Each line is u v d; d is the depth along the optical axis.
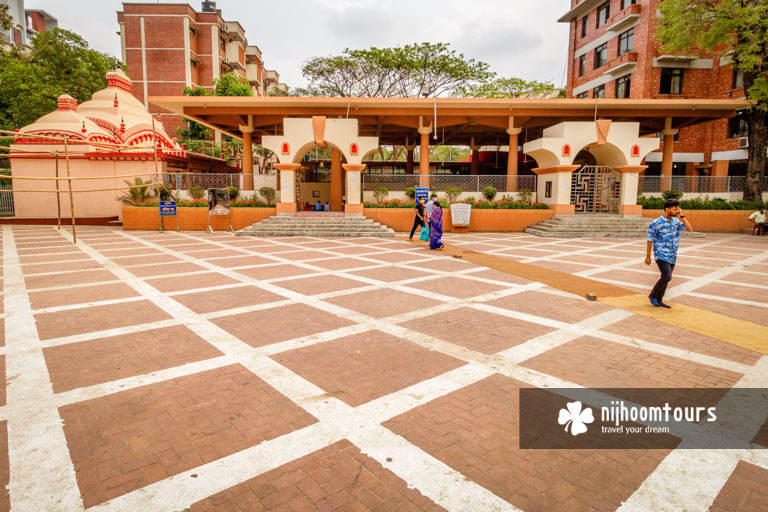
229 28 50.28
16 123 26.61
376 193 19.62
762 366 4.54
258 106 19.39
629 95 24.88
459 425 3.38
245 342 5.13
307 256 11.65
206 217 18.64
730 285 8.33
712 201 19.75
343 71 28.56
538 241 15.58
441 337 5.33
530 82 30.47
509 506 2.52
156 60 44.31
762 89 17.34
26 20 57.97
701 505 2.54
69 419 3.44
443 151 47.72
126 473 2.79
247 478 2.75
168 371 4.32
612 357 4.75
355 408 3.63
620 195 18.95
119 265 10.09
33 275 8.88
